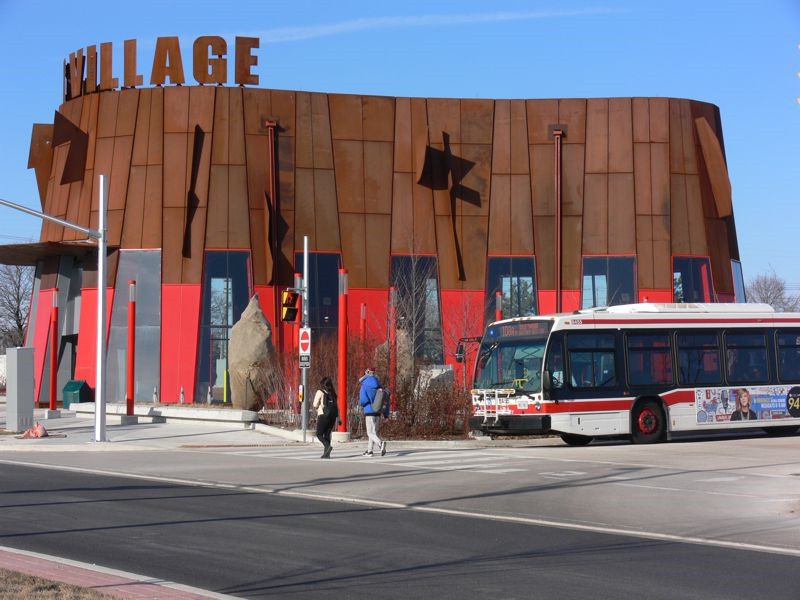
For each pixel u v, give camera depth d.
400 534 12.85
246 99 49.38
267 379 36.38
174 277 47.97
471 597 9.01
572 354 26.25
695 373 27.78
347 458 24.09
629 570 10.51
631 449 25.55
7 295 87.00
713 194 51.41
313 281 48.59
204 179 48.69
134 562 10.59
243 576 9.92
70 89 53.09
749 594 9.34
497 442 29.41
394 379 31.19
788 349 29.30
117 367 47.94
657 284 49.59
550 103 50.88
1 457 25.12
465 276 49.62
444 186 50.38
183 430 33.44
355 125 50.38
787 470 20.50
